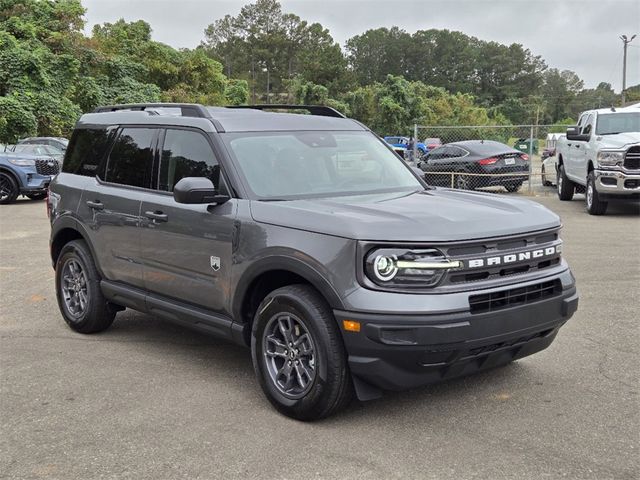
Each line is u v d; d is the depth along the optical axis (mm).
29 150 21094
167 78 48969
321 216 4219
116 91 40406
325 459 3775
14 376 5191
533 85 158625
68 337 6230
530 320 4176
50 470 3711
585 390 4754
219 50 124438
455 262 3922
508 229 4207
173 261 5148
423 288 3887
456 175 19500
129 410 4516
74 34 38969
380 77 153250
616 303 7141
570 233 11961
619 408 4434
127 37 48062
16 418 4410
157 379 5105
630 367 5211
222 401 4652
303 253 4145
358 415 4371
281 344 4418
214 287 4820
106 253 5859
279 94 108375
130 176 5746
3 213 16125
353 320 3898
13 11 36844
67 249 6355
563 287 4457
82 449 3957
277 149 5141
